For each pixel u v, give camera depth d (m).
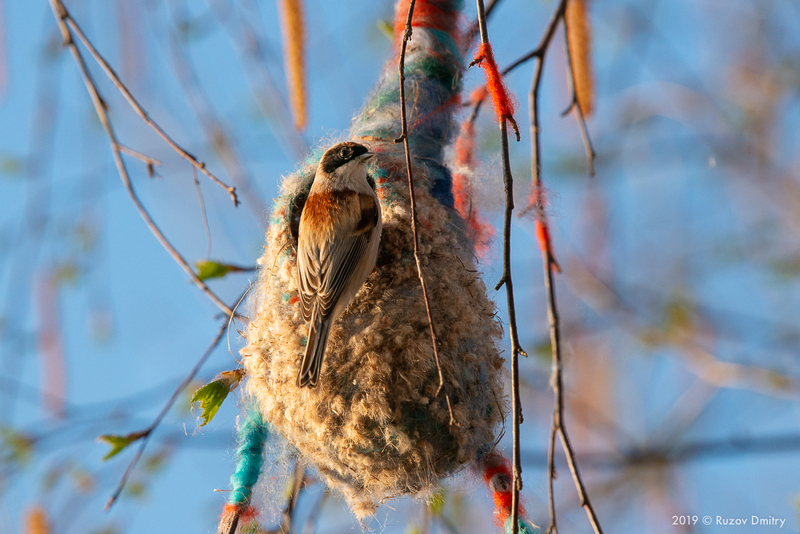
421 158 9.65
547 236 6.85
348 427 7.96
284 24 9.75
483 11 6.81
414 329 8.16
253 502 8.81
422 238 8.74
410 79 10.06
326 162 8.91
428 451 8.08
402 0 10.53
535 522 9.01
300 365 8.28
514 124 6.62
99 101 9.72
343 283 8.22
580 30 10.26
